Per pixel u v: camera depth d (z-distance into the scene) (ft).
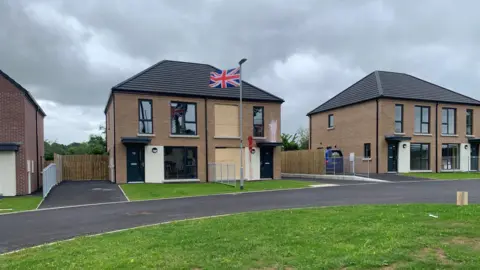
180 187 67.10
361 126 101.40
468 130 106.32
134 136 77.51
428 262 17.30
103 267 18.31
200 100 83.61
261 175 88.79
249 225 27.91
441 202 41.52
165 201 48.52
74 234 29.37
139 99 78.59
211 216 35.04
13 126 60.64
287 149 148.77
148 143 78.28
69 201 50.57
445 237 21.86
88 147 156.56
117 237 25.89
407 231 23.58
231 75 66.95
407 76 110.42
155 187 67.62
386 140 94.63
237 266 17.78
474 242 20.75
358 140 102.42
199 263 18.51
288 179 88.94
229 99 86.17
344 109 108.78
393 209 34.09
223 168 84.33
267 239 22.97
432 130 100.32
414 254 18.62
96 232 29.76
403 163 96.07
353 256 18.43
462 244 20.33
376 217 29.55
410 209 33.71
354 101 103.30
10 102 60.70
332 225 26.66
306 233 24.27
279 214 33.17
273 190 60.34
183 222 31.01
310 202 44.62
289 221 29.07
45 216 38.34
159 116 79.77
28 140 64.18
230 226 27.76
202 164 82.99
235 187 65.92
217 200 48.39
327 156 99.25
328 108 115.24
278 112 90.79
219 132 85.40
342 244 21.12
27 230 31.22
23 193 60.34
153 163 78.89
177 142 81.05
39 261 20.30
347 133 107.34
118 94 76.64
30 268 19.01
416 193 51.96
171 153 81.00
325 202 44.24
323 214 32.35
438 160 100.48
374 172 95.40
